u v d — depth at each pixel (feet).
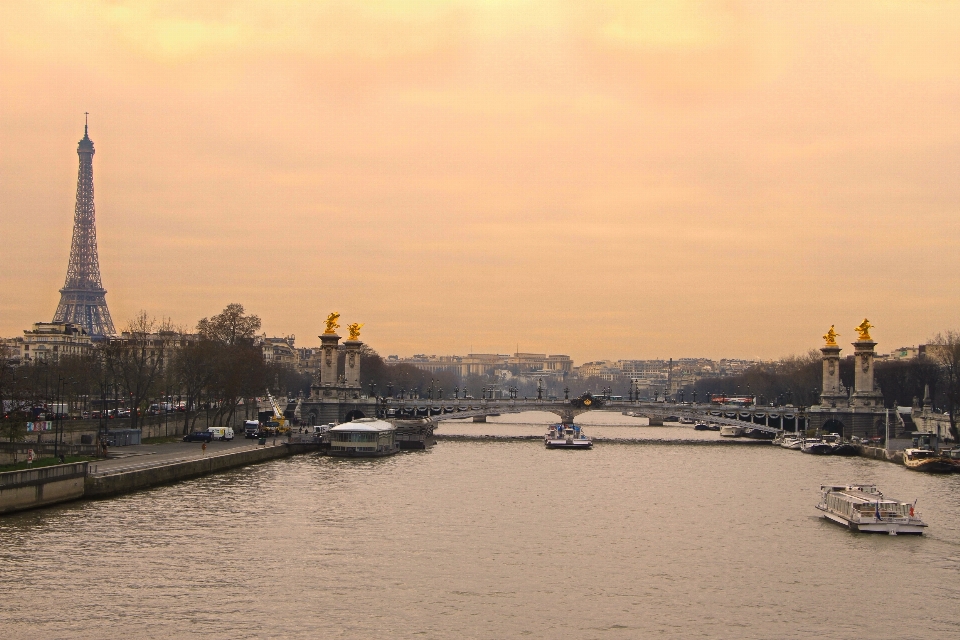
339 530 556.51
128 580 444.55
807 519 621.72
